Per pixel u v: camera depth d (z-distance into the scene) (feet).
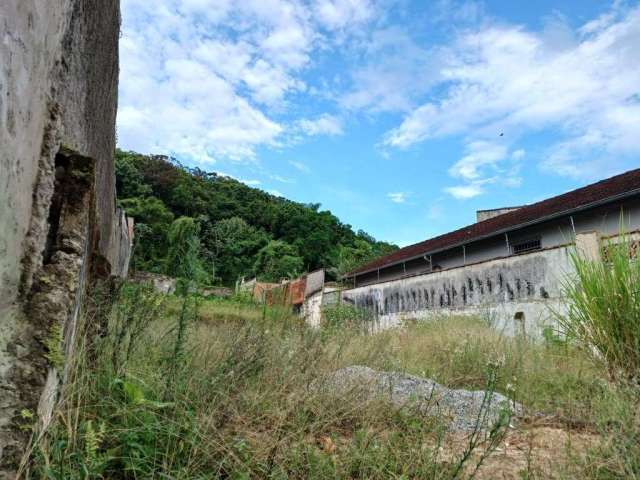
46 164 6.04
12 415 5.37
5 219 4.89
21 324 5.69
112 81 11.18
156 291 12.62
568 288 16.16
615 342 13.11
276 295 27.43
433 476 7.26
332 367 13.87
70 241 6.79
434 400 11.53
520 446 9.27
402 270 72.79
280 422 8.14
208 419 7.34
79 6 7.30
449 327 27.58
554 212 42.55
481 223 67.46
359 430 9.02
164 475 5.87
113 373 8.54
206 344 12.34
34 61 5.29
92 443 5.85
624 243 15.64
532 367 15.40
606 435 8.45
